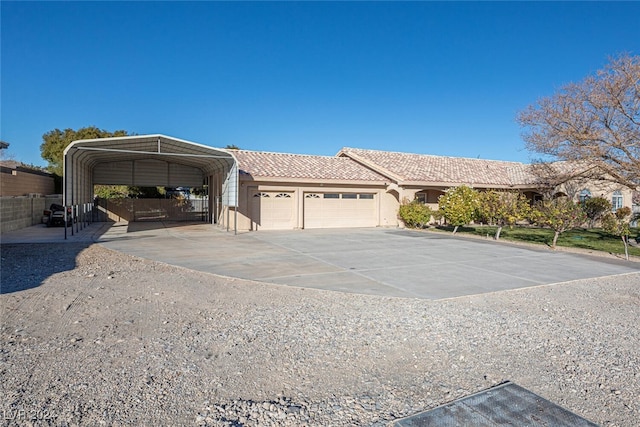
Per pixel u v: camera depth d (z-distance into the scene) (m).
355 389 3.93
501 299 7.57
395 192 24.70
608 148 16.50
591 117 16.81
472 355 4.79
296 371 4.29
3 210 18.48
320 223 22.75
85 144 16.08
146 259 11.66
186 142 16.73
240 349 4.85
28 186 25.48
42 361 4.40
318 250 13.95
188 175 29.05
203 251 13.44
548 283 9.06
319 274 9.70
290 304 6.93
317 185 22.44
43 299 6.96
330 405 3.62
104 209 28.11
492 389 3.96
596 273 10.37
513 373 4.32
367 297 7.54
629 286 8.90
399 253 13.48
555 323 6.05
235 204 18.50
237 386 3.93
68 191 16.28
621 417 3.48
